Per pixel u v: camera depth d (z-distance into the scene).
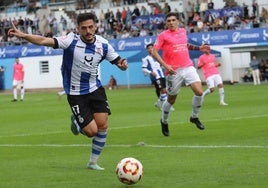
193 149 33.09
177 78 39.94
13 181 25.41
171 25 40.06
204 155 30.70
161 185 23.34
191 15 137.88
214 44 126.88
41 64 145.62
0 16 169.38
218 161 28.55
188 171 26.23
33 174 26.98
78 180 25.09
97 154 27.75
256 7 131.88
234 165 27.25
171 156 30.92
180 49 40.06
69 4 163.12
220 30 127.12
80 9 158.50
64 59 27.39
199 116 54.28
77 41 27.03
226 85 119.56
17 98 108.38
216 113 56.78
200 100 40.38
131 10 151.00
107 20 147.12
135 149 34.22
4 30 159.75
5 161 31.48
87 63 27.16
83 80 27.34
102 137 27.64
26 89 147.38
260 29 122.75
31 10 165.62
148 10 147.75
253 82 121.56
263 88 99.81
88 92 27.44
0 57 148.75
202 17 136.62
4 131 49.12
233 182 23.50
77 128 29.53
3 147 37.75
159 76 64.44
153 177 25.03
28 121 58.44
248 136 38.03
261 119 48.94
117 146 35.88
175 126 46.34
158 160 29.73
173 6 144.75
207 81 67.81
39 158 32.22
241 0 138.12
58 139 41.12
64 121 56.47
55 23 154.75
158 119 53.88
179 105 70.25
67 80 27.55
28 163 30.45
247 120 48.59
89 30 26.78
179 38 40.06
